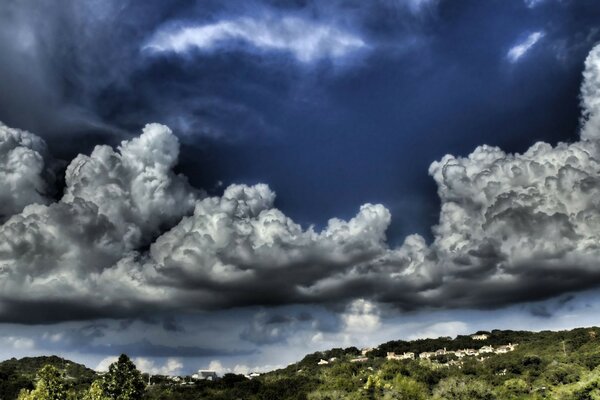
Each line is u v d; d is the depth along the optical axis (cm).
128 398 12888
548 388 18775
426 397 19012
